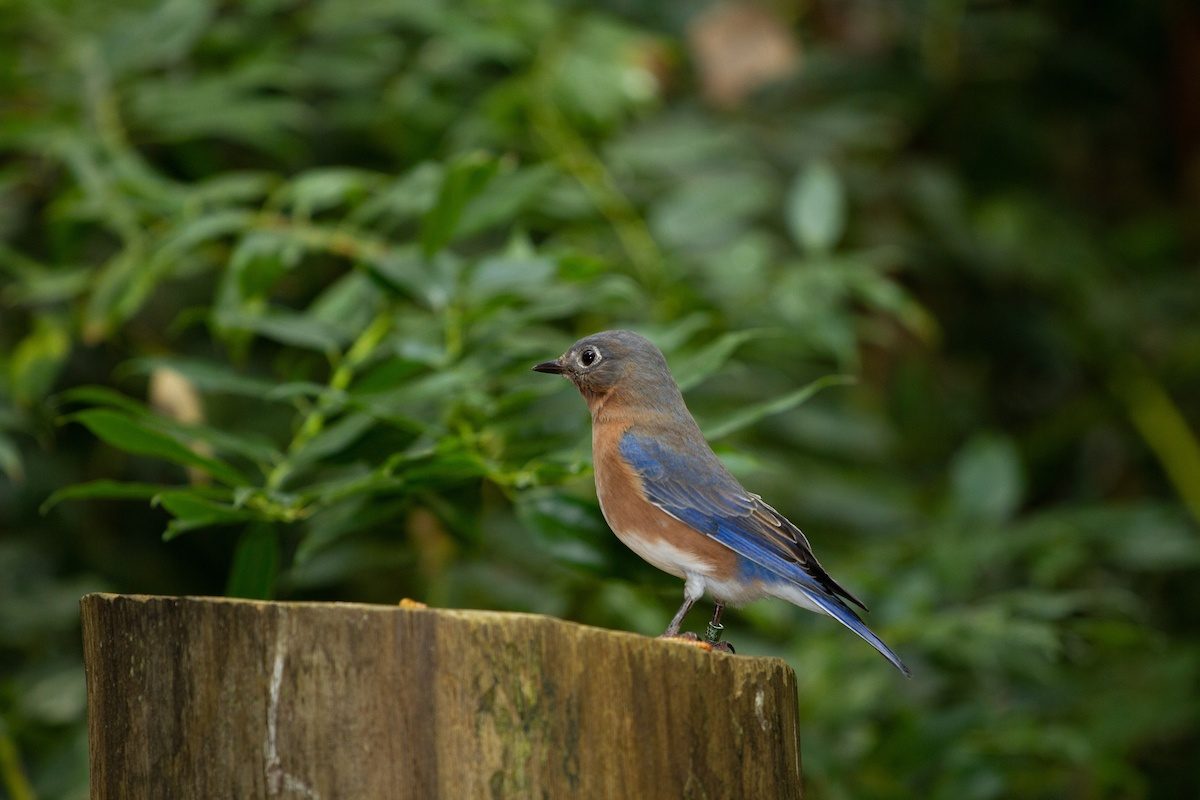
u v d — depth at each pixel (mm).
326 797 5152
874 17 15828
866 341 15883
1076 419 16516
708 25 14055
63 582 12703
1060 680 12586
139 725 5418
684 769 5680
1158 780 14930
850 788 10523
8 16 12586
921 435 15828
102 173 10891
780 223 13891
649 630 11133
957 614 10961
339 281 13734
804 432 12891
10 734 10781
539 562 11438
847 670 11312
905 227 15773
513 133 12680
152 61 11680
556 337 11312
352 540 11789
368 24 13422
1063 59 17312
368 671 5207
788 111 14578
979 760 10969
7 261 11203
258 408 13047
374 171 14039
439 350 8594
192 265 11742
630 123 13805
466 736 5207
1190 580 15773
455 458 7883
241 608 5301
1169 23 18422
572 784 5355
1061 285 16438
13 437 12836
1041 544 11859
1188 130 18797
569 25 13227
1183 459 15969
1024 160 16906
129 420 7656
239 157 14195
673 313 11367
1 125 11305
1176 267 18297
